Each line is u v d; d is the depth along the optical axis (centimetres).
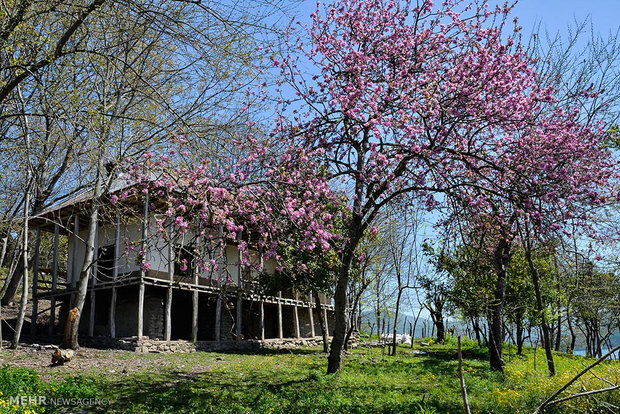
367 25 1384
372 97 1175
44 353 1747
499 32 1227
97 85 1667
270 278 2294
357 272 2116
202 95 1689
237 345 2402
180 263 939
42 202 2203
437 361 2184
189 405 1024
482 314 1683
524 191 1105
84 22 1196
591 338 4256
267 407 1015
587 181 1144
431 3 1314
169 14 1055
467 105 1177
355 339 3212
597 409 914
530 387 1170
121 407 991
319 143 1246
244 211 1022
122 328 2380
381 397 1178
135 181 998
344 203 1291
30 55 1199
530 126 1209
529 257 1493
